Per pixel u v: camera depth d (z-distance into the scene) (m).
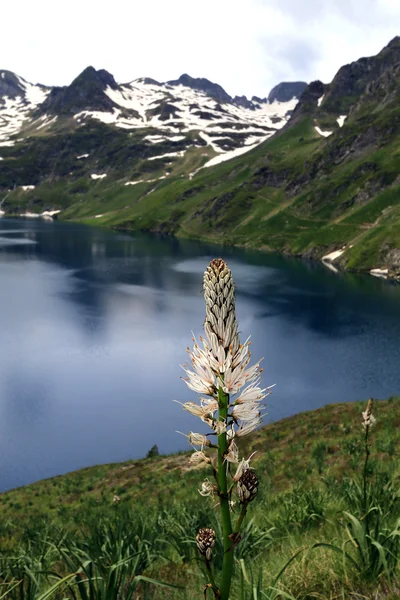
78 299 124.12
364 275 158.62
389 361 80.12
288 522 9.80
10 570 7.56
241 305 117.94
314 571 5.76
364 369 76.94
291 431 35.94
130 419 61.66
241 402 2.70
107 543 7.76
